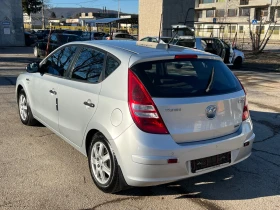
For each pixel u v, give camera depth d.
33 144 4.79
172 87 3.13
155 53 3.35
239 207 3.26
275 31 55.84
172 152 2.96
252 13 66.50
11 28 28.72
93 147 3.53
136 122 2.97
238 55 16.08
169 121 3.00
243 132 3.47
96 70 3.63
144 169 2.95
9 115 6.29
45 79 4.63
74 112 3.83
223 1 72.19
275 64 18.05
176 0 23.05
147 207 3.21
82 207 3.17
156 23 23.59
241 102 3.51
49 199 3.29
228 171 4.10
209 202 3.34
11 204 3.18
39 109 4.93
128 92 3.07
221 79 3.50
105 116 3.26
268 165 4.31
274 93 9.35
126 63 3.23
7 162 4.14
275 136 5.50
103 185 3.40
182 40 15.11
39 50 18.78
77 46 4.20
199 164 3.14
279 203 3.36
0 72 12.20
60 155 4.41
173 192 3.52
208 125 3.20
